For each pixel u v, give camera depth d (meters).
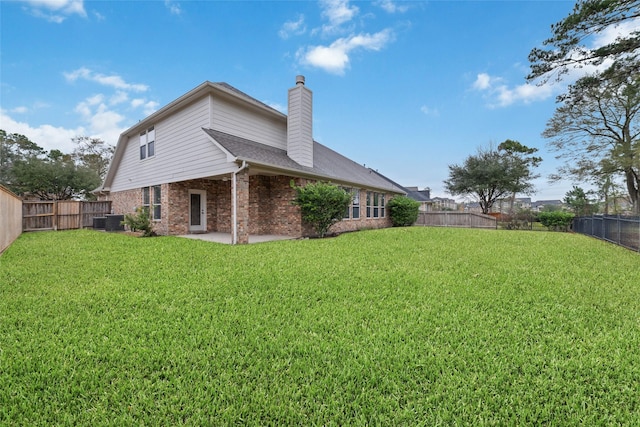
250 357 2.47
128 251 7.37
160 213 12.82
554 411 1.89
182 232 12.65
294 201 11.03
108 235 11.12
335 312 3.49
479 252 7.94
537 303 3.84
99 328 3.00
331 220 11.52
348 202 11.76
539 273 5.51
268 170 10.49
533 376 2.24
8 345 2.61
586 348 2.67
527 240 11.18
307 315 3.39
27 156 27.41
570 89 11.25
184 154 11.48
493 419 1.82
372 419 1.80
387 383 2.13
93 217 15.91
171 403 1.93
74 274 5.12
